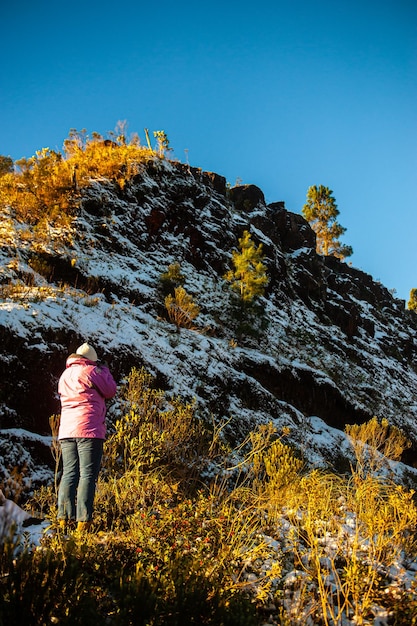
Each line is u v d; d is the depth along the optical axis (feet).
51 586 8.23
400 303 89.76
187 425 18.81
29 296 22.47
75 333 20.74
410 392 56.24
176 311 31.42
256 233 51.96
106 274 31.14
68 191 36.40
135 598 8.13
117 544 11.37
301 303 52.65
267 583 10.20
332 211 95.04
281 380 33.01
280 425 28.40
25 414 17.26
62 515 12.55
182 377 25.02
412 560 12.80
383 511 13.07
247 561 11.53
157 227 40.19
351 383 43.93
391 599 10.75
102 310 26.13
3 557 8.55
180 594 8.59
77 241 32.71
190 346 28.43
